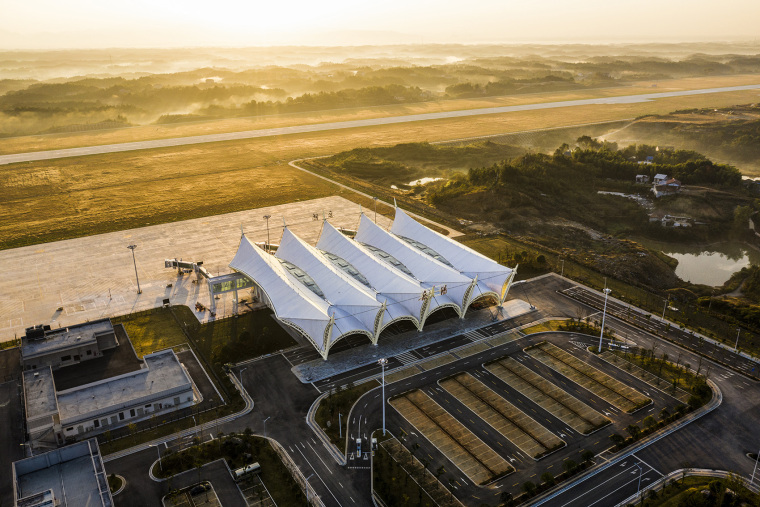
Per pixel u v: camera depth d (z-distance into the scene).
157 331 138.00
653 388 118.50
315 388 117.12
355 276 148.12
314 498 89.44
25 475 82.56
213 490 90.62
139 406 106.75
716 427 107.00
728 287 177.75
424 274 149.38
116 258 181.75
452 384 119.19
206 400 113.12
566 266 181.25
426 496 89.88
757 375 124.06
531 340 136.62
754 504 88.19
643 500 89.38
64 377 115.88
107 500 78.06
